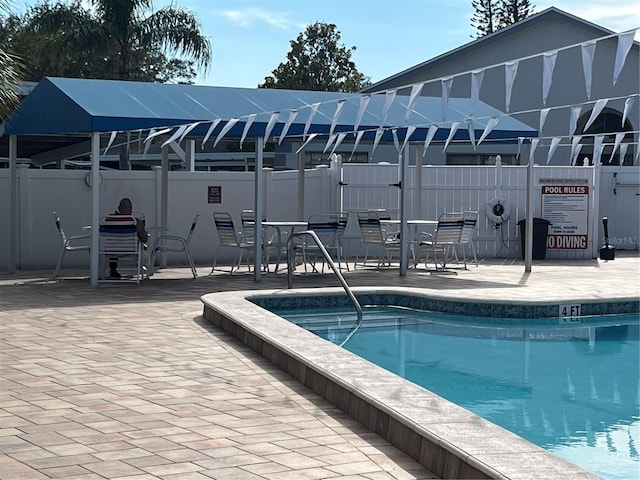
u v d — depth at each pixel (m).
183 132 11.74
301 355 6.56
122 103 12.79
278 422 5.43
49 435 5.08
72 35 24.77
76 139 16.83
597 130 24.97
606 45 23.81
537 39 24.67
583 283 13.31
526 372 8.06
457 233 15.51
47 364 7.16
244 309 8.98
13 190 14.61
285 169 26.42
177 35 24.70
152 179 16.53
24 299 11.24
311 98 14.45
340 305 11.52
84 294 11.80
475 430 4.51
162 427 5.28
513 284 13.23
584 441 5.79
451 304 11.17
